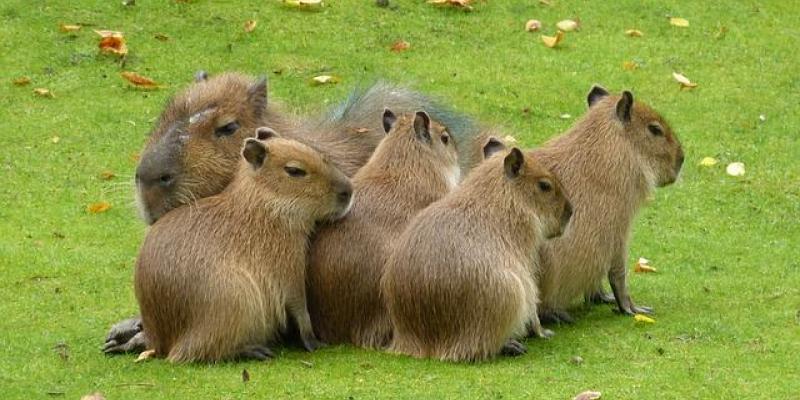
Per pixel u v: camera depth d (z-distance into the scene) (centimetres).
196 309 1053
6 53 1819
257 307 1066
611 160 1191
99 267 1335
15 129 1659
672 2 2044
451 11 1983
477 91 1769
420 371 1040
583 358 1075
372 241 1110
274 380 1021
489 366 1052
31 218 1461
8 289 1272
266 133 1127
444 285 1052
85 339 1142
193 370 1048
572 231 1168
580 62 1862
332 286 1113
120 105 1720
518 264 1075
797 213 1512
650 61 1875
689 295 1271
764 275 1335
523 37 1923
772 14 2023
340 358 1080
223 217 1074
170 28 1895
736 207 1530
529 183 1091
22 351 1107
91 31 1878
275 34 1892
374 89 1386
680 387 996
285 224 1084
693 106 1766
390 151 1148
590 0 2042
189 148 1118
